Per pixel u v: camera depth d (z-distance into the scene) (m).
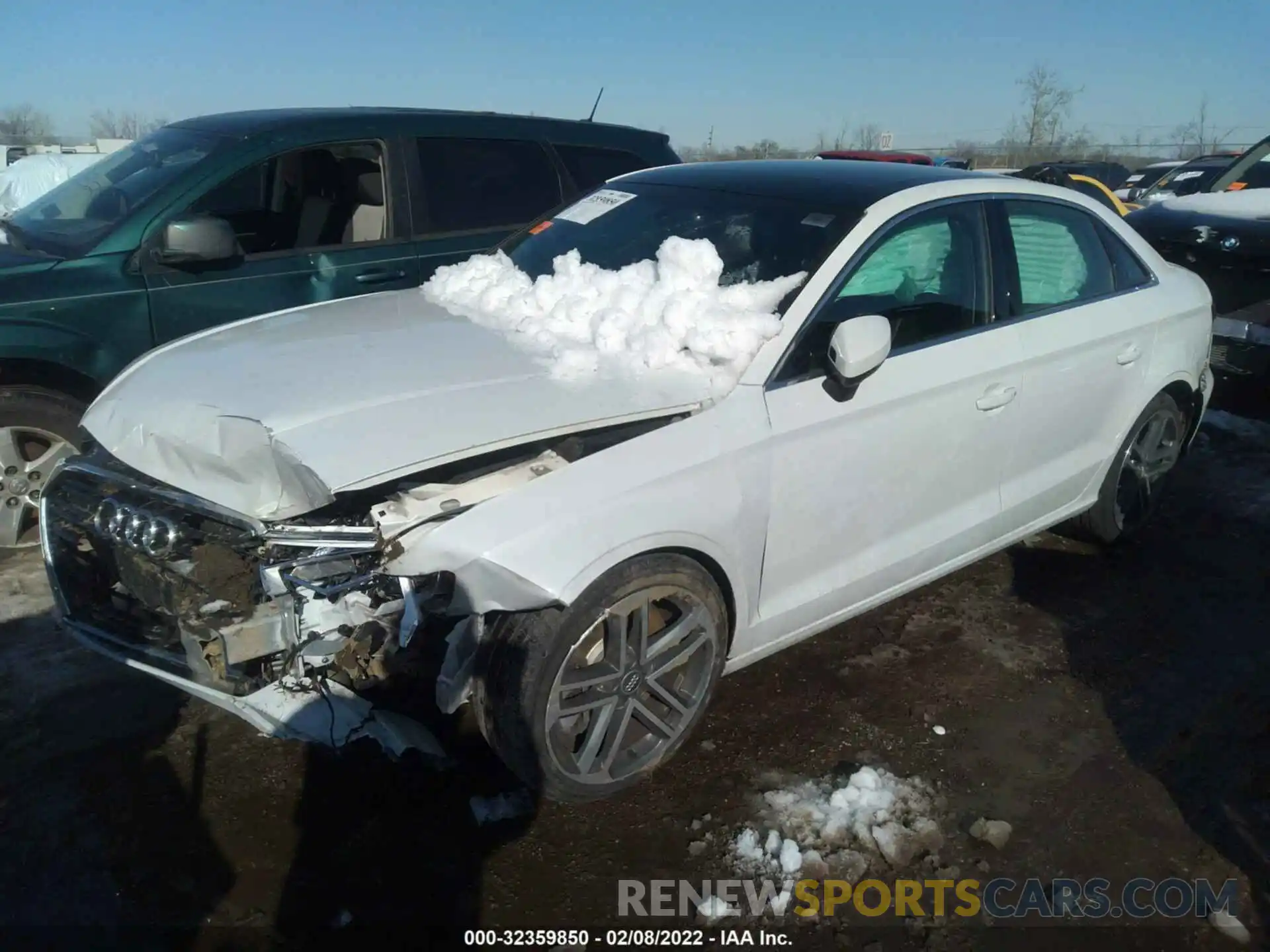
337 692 2.72
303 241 5.08
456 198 5.43
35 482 4.22
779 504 2.99
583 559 2.53
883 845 2.80
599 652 2.74
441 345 3.12
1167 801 3.05
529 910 2.55
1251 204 6.71
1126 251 4.31
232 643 2.54
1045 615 4.09
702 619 2.89
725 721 3.31
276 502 2.52
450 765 2.93
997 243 3.70
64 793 2.87
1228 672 3.75
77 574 3.00
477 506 2.52
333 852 2.70
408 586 2.55
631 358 3.01
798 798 2.97
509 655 2.57
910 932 2.54
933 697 3.50
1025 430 3.78
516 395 2.74
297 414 2.58
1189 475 5.70
